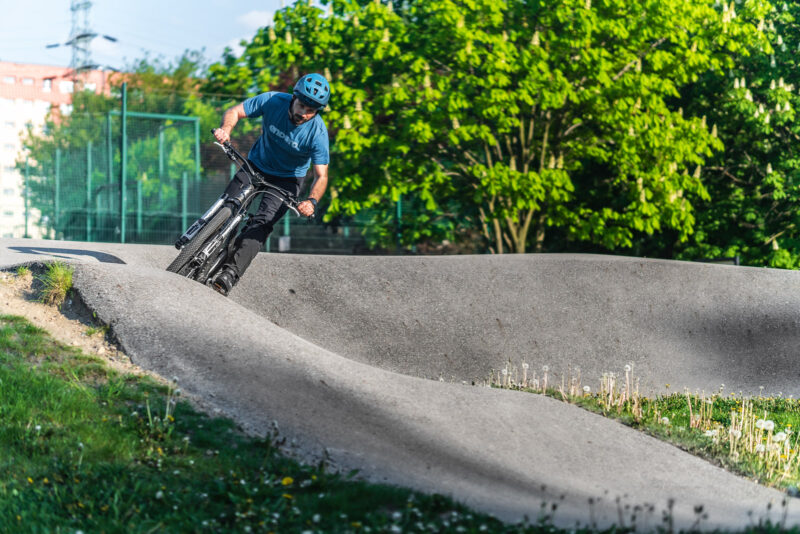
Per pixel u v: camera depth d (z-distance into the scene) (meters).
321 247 29.03
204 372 7.98
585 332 13.91
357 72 24.20
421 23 24.42
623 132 22.89
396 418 7.75
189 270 9.87
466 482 6.73
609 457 7.97
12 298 9.18
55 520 5.18
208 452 6.58
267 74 26.78
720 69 23.38
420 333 13.34
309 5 24.95
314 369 8.34
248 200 10.15
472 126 22.27
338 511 5.67
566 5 21.88
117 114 27.38
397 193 23.62
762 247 25.62
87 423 6.70
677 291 14.95
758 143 25.36
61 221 28.77
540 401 9.16
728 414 11.17
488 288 14.30
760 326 14.56
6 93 92.19
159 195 27.44
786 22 24.81
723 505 7.01
